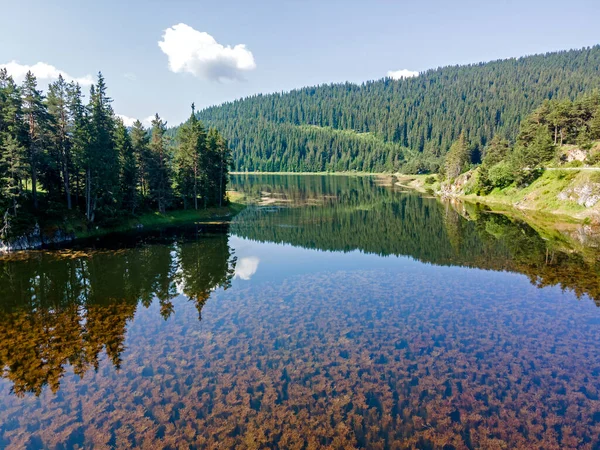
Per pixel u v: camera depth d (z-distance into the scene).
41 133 43.97
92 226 50.66
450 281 31.17
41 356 18.58
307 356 18.50
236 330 21.61
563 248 41.59
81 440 12.77
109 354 18.75
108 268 35.00
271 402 14.74
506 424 13.47
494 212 72.00
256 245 46.56
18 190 42.22
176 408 14.41
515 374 16.89
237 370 17.17
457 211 75.56
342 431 13.04
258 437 12.77
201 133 70.44
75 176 52.97
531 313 24.11
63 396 15.23
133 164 57.22
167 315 23.88
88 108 49.47
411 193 122.25
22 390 15.67
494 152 105.62
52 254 39.91
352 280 31.69
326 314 24.09
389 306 25.55
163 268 35.16
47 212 46.09
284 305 25.70
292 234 54.28
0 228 41.03
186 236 51.75
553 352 18.97
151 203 65.06
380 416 13.89
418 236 51.59
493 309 24.86
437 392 15.45
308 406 14.50
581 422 13.57
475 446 12.38
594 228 52.50
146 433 13.04
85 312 24.42
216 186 76.50
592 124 87.56
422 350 19.19
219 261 38.12
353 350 19.17
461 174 116.12
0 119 42.00
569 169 74.25
